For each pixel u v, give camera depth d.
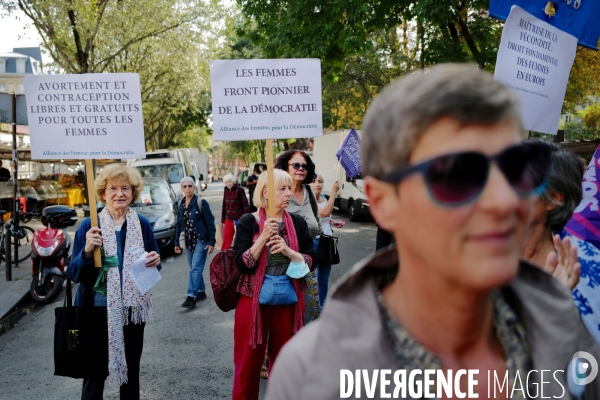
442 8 10.49
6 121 10.01
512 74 3.60
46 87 4.21
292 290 3.69
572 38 3.87
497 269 0.82
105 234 3.76
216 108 4.34
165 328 6.55
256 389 3.74
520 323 1.10
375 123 0.90
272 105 4.37
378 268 1.03
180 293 8.39
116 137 4.25
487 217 0.82
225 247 6.62
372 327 0.96
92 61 18.81
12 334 6.52
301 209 5.20
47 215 8.73
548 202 1.89
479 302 0.94
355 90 24.98
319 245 5.64
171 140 52.41
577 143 10.88
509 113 0.85
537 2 4.19
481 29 12.65
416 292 0.96
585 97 17.55
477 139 0.83
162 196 12.56
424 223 0.85
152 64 25.33
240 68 4.34
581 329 1.12
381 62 22.78
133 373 3.79
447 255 0.84
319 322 1.03
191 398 4.52
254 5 13.70
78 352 3.64
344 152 6.25
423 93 0.84
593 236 2.01
